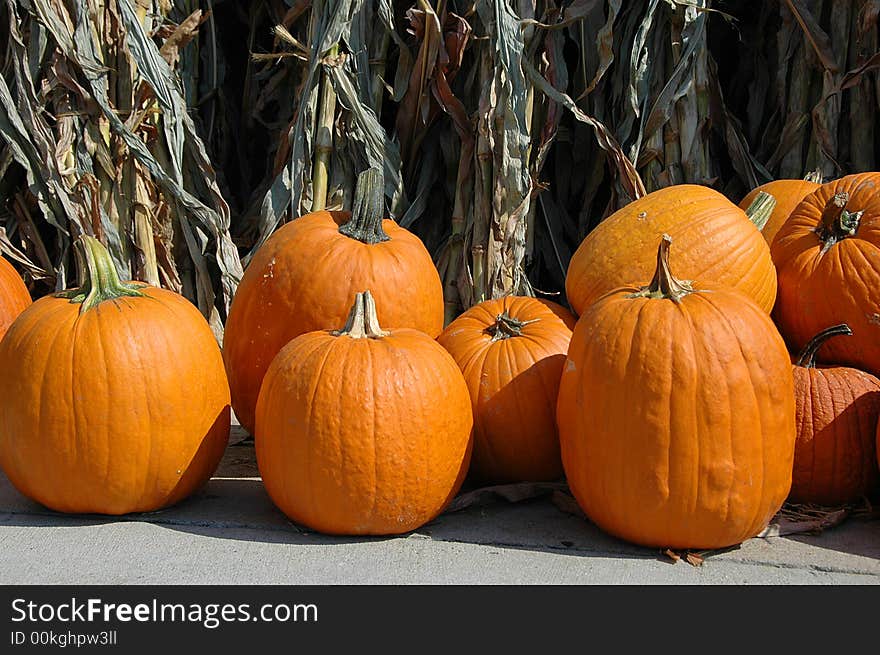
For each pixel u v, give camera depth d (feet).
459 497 10.01
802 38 15.29
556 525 9.64
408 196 15.90
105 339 9.04
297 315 10.52
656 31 15.19
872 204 11.02
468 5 14.94
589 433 8.74
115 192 15.14
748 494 8.53
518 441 10.24
